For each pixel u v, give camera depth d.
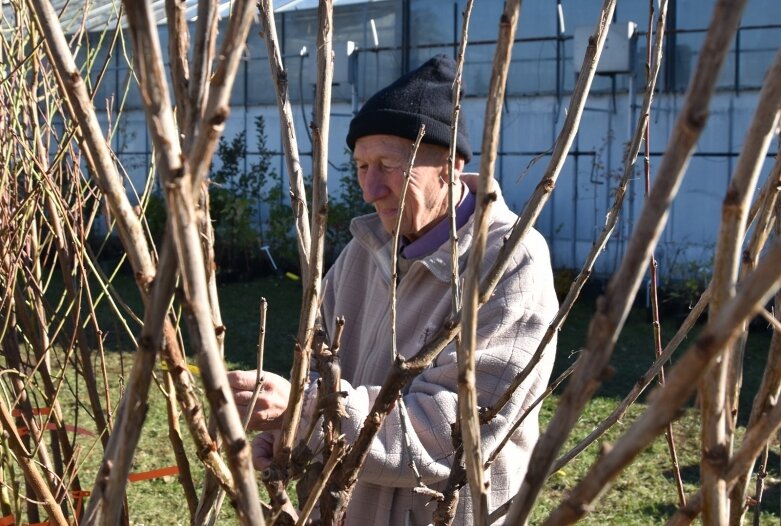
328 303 1.94
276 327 8.21
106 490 0.63
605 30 0.92
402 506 1.57
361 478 1.45
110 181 0.63
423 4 11.20
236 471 0.59
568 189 10.52
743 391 6.05
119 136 10.88
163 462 4.82
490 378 1.50
